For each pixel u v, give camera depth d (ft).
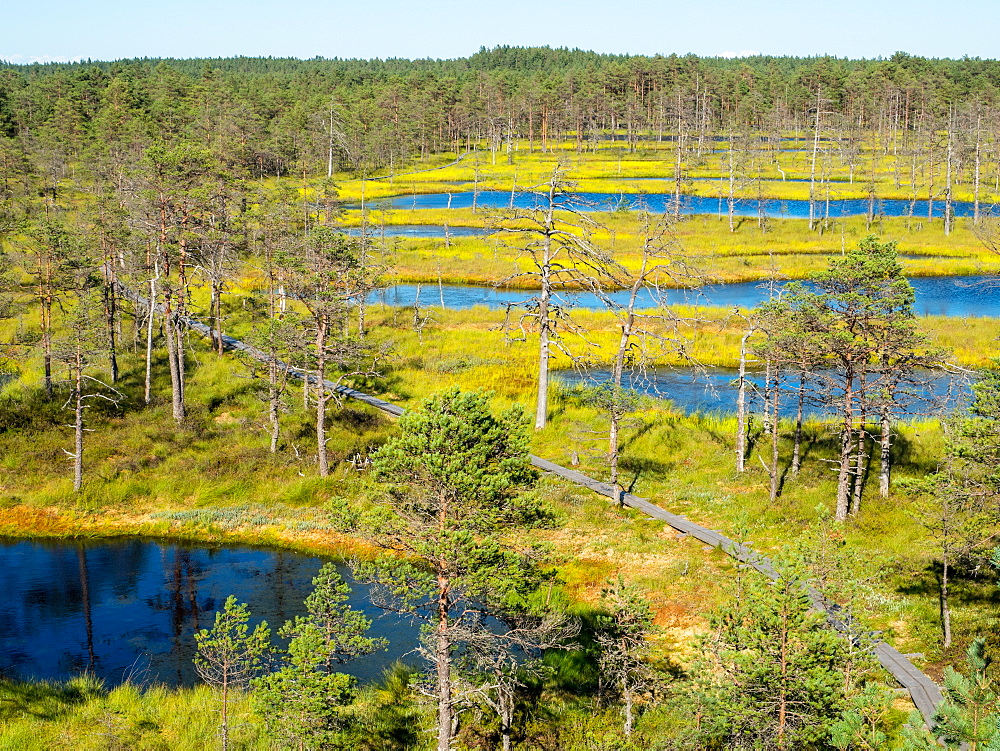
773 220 336.90
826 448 130.52
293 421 144.97
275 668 80.43
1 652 85.25
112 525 115.96
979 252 280.31
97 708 72.90
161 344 184.24
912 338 98.84
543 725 70.74
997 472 79.05
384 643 75.72
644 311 218.59
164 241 150.00
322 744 64.34
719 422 145.38
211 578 102.58
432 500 61.52
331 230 128.47
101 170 269.85
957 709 35.53
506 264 274.98
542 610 72.49
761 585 57.11
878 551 95.71
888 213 359.46
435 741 68.33
